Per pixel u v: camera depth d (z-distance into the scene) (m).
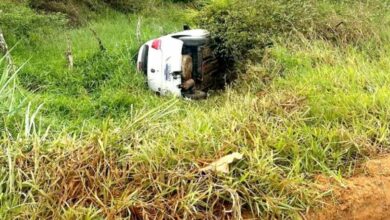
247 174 3.79
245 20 8.66
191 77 8.20
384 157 4.45
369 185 4.08
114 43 10.43
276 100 5.21
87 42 10.96
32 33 11.05
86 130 4.82
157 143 4.04
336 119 4.87
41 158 3.86
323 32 8.21
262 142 4.30
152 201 3.62
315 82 6.02
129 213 3.53
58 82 8.56
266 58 7.64
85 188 3.66
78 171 3.74
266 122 4.69
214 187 3.72
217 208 3.66
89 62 9.21
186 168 3.87
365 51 7.43
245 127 4.49
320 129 4.59
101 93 8.05
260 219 3.66
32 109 5.74
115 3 16.30
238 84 7.68
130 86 8.18
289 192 3.82
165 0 17.66
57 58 9.75
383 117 4.88
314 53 7.27
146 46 8.34
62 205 3.55
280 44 8.02
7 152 3.83
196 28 9.41
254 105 5.12
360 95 5.30
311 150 4.31
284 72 6.98
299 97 5.34
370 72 6.21
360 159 4.41
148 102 7.46
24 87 8.07
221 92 8.20
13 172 3.69
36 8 14.00
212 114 5.11
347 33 8.05
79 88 8.37
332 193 3.94
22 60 9.28
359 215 3.91
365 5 9.08
